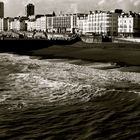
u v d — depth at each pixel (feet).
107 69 164.86
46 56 269.85
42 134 50.34
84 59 229.66
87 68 170.60
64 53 294.46
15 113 65.05
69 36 501.15
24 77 123.95
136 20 546.26
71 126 54.54
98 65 187.21
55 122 57.52
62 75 136.26
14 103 75.31
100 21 578.25
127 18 550.77
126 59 221.46
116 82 115.03
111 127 53.16
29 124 56.24
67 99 80.33
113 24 570.05
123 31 560.20
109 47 356.38
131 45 371.97
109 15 563.89
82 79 123.13
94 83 111.65
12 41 366.22
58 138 48.24
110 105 71.72
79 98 81.25
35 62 213.87
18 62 214.28
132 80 120.78
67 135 49.52
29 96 84.79
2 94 87.51
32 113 64.90
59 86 100.37
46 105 73.20
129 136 48.32
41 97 83.35
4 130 52.60
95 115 61.98
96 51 303.68
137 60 213.46
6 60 233.55
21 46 371.97
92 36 435.94
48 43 392.06
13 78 121.90
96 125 54.60
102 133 50.06
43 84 105.50
